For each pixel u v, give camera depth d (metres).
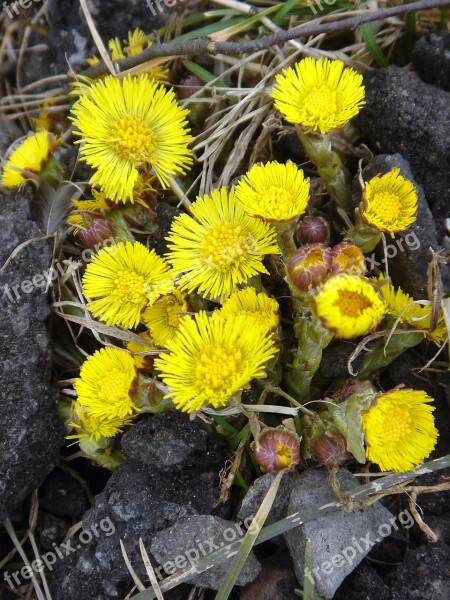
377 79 0.29
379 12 0.28
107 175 0.27
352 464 0.27
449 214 0.28
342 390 0.26
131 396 0.26
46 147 0.29
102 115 0.27
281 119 0.30
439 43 0.29
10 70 0.35
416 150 0.28
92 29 0.31
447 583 0.25
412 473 0.26
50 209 0.30
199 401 0.24
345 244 0.25
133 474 0.26
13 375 0.27
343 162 0.30
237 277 0.26
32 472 0.27
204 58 0.32
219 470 0.27
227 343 0.24
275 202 0.25
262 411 0.26
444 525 0.26
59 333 0.30
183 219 0.26
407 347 0.27
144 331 0.29
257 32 0.31
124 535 0.26
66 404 0.28
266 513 0.25
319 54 0.30
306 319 0.25
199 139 0.31
